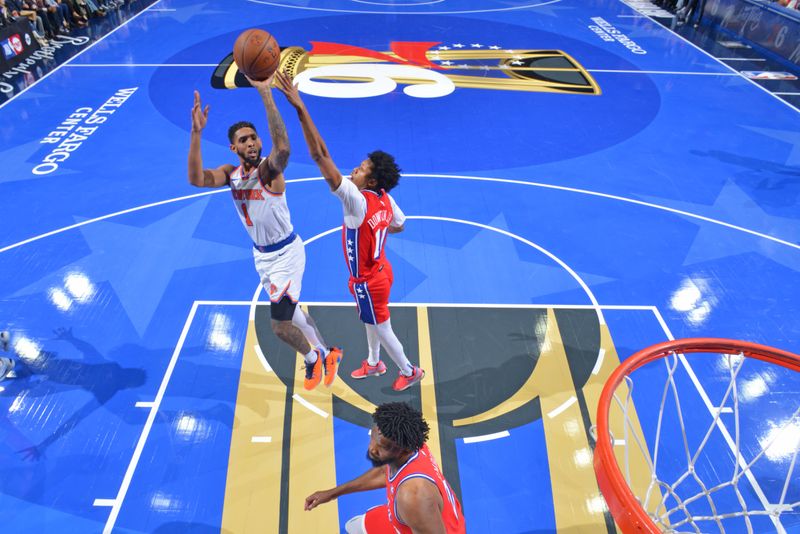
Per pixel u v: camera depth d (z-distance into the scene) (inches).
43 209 300.4
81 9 580.1
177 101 420.5
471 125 396.5
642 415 198.1
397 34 568.4
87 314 235.5
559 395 204.7
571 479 178.4
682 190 329.7
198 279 255.6
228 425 191.9
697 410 200.5
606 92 451.8
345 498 171.9
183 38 546.0
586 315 240.4
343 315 237.1
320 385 206.5
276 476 177.2
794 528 166.9
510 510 169.9
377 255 171.6
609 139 382.9
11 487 171.8
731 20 601.0
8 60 468.1
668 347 157.0
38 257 266.4
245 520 165.5
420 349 221.9
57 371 209.6
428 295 248.8
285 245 176.6
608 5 688.4
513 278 260.1
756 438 191.8
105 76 460.8
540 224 297.3
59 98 423.5
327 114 405.4
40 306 238.8
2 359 207.2
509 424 194.2
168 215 298.0
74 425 190.5
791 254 280.4
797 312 245.8
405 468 110.7
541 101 434.0
